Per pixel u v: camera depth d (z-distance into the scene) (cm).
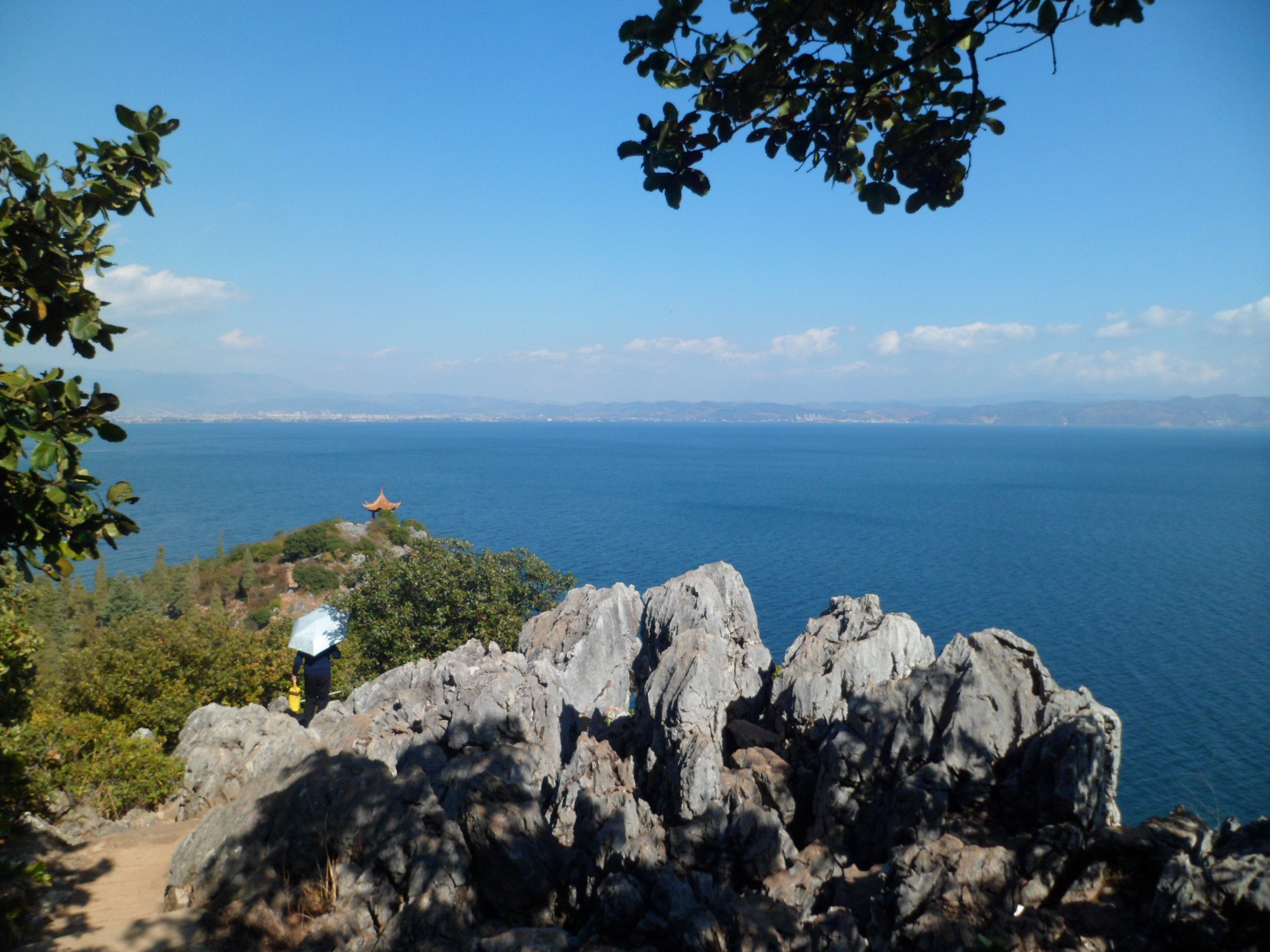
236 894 1311
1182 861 1021
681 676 1809
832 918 1145
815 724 1750
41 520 860
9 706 2164
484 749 1814
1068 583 15050
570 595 3009
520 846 1338
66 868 1569
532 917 1338
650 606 2444
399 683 2433
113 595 9931
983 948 1017
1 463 812
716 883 1322
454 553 4816
